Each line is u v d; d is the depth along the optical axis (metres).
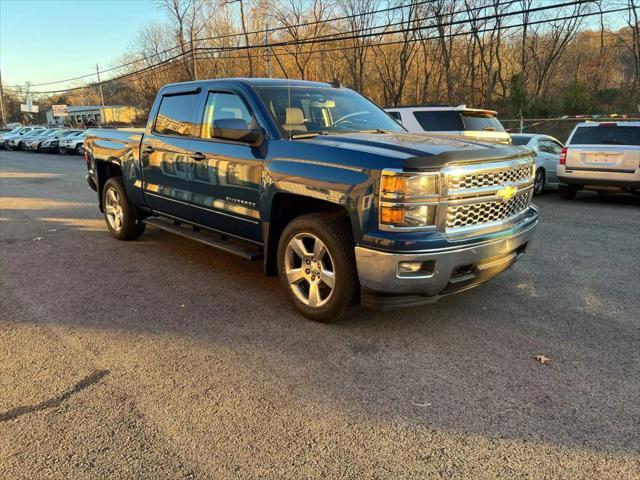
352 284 3.72
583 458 2.44
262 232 4.34
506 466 2.39
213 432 2.65
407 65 37.81
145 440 2.59
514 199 3.94
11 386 3.11
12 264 5.68
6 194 11.43
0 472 2.36
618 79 37.88
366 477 2.32
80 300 4.55
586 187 10.78
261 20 36.94
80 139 29.05
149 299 4.57
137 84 51.34
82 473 2.35
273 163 4.06
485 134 9.91
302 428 2.68
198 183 4.95
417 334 3.83
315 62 38.34
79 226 7.83
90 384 3.12
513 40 35.34
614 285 4.94
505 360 3.42
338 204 3.57
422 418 2.77
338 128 4.59
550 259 5.87
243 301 4.53
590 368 3.30
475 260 3.54
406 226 3.32
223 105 4.75
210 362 3.40
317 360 3.42
